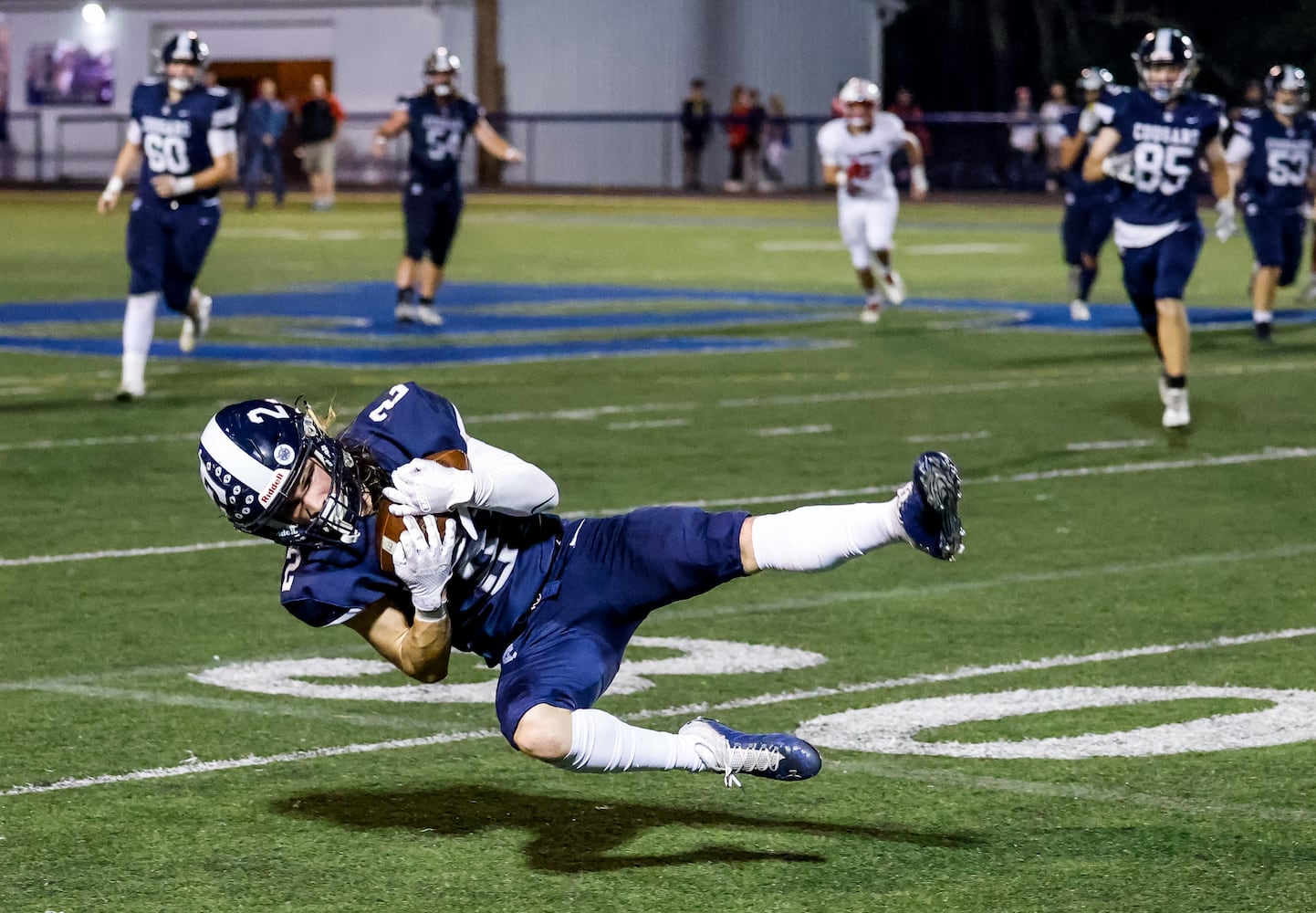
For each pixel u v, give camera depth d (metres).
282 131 113.88
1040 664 18.27
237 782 14.72
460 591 11.94
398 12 126.69
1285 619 20.02
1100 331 50.34
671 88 134.00
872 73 141.50
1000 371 41.56
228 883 12.47
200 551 23.72
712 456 30.12
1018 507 26.33
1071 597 21.09
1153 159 32.09
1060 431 32.97
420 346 46.19
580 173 131.75
